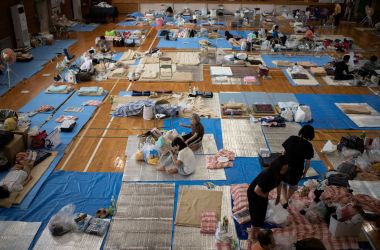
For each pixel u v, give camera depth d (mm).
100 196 6160
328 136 8305
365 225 5535
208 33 17359
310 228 5430
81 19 20828
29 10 15711
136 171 6793
